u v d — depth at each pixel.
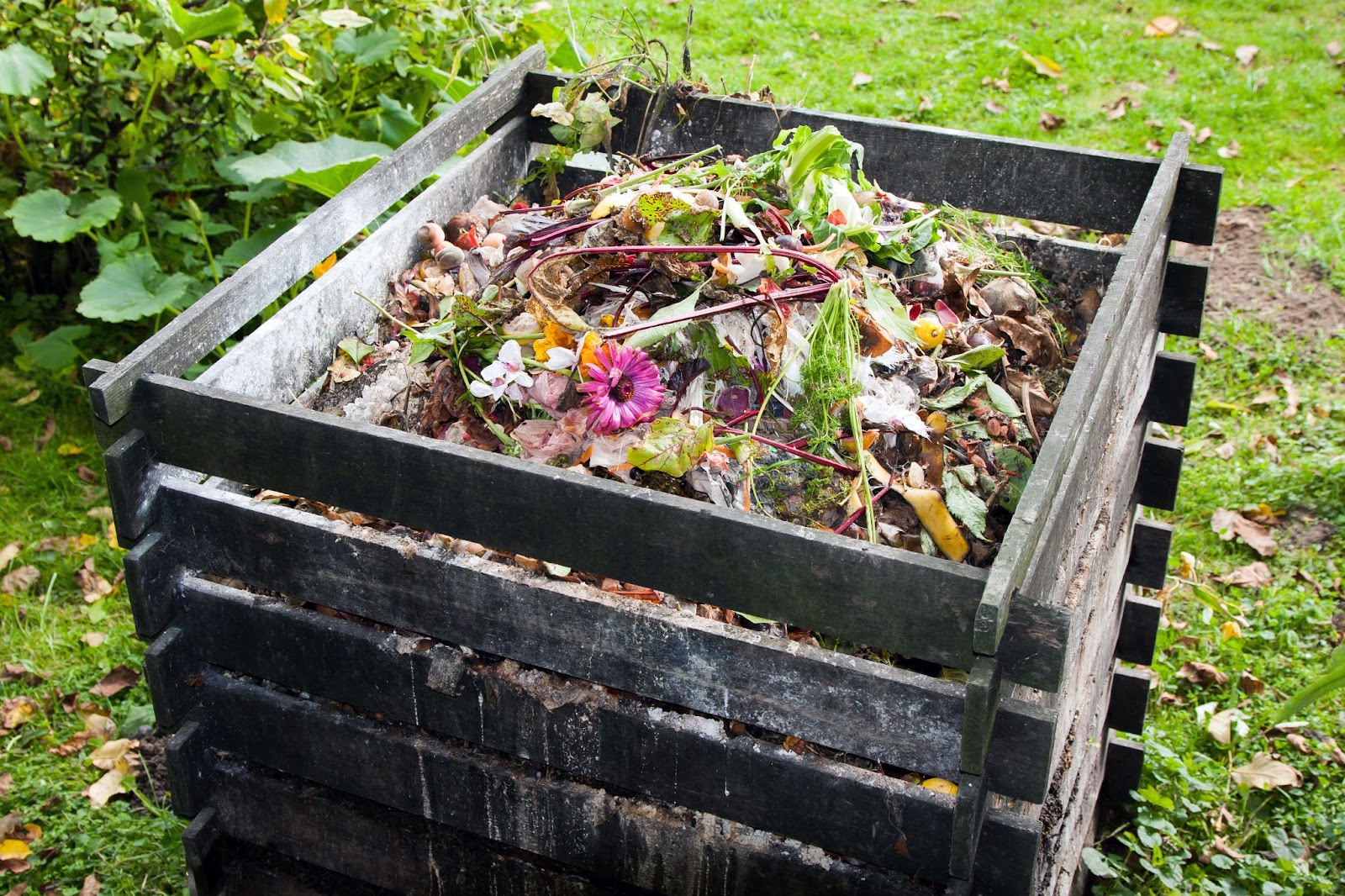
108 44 3.89
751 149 3.01
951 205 2.88
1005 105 5.99
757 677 1.75
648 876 1.98
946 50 6.48
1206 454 4.16
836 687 1.71
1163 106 5.96
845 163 2.51
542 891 2.09
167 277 3.90
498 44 4.45
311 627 1.99
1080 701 2.30
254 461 1.91
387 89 4.54
